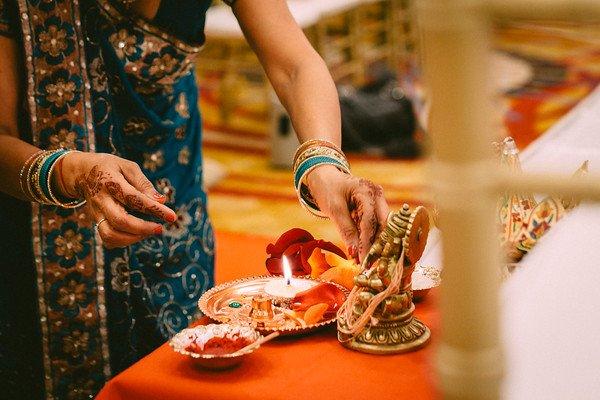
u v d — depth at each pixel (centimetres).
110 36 133
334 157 121
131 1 132
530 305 101
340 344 108
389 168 393
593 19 45
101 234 113
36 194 121
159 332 145
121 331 142
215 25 425
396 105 416
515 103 468
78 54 131
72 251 137
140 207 110
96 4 131
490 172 51
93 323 140
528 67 551
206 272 152
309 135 126
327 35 578
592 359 88
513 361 87
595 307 100
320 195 118
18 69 131
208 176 384
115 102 137
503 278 118
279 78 137
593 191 49
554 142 174
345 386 98
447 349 54
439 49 49
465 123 50
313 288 117
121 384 101
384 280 105
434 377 60
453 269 53
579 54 588
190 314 149
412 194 357
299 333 110
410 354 105
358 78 516
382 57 573
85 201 124
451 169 51
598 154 163
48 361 140
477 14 48
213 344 105
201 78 544
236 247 188
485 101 50
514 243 127
